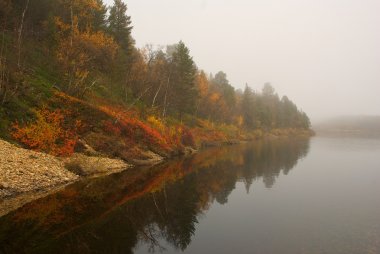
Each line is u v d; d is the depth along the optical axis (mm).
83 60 37594
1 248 11016
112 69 47438
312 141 90812
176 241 12883
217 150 55844
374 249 12281
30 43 38750
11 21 36562
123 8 55656
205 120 77750
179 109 62250
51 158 23891
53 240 11977
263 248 12383
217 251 12016
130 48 58156
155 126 45844
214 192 22234
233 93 103062
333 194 22578
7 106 25594
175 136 48969
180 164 35469
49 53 40250
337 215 17203
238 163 38469
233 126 90000
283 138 109438
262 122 117688
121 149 32906
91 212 15695
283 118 135125
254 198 21000
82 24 44156
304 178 28891
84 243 11875
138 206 17500
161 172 29391
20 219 13883
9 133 23719
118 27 55062
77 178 23188
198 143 59094
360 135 132875
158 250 11852
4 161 19391
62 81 36719
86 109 33312
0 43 33375
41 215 14586
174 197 20156
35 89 30344
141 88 52406
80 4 43250
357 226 15250
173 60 58906
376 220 16266
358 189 24266
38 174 20109
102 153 30609
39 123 26719
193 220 15797
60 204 16453
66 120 29984
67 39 39156
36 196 17594
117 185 22422
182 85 58781
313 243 12930
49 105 30031
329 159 44625
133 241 12477
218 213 17203
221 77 108812
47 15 40625
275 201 20219
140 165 32969
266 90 158125
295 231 14438
